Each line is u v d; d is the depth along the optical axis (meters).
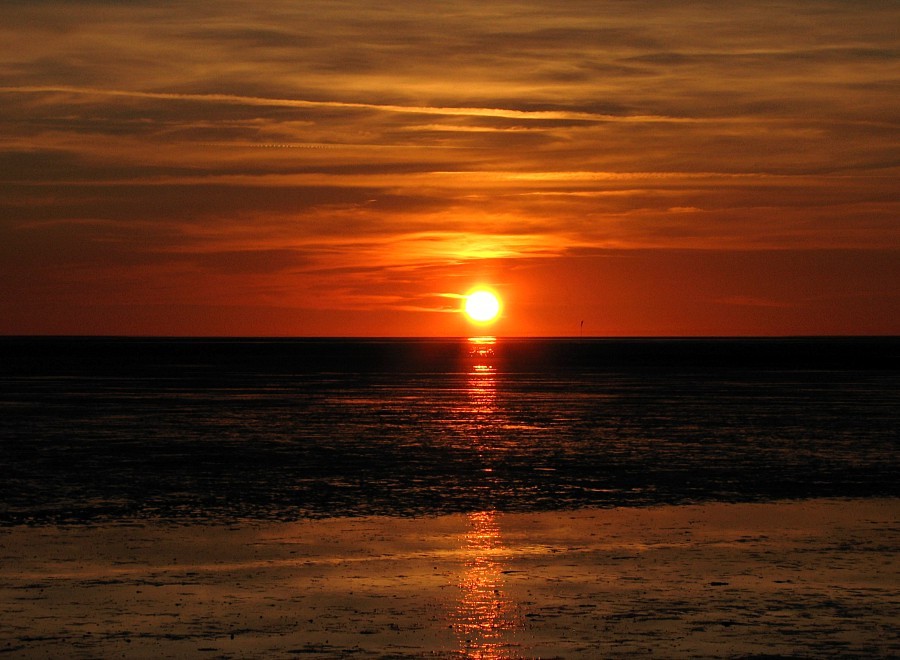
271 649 26.03
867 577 33.00
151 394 122.19
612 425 84.62
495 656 25.64
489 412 97.81
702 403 109.62
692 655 25.67
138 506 46.50
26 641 26.55
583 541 39.00
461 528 41.62
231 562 35.41
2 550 37.22
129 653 25.67
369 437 75.19
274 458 63.34
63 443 70.75
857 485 53.16
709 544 38.28
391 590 31.67
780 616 28.77
